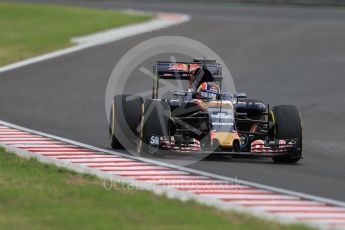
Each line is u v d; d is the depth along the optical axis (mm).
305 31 127438
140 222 29422
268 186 38125
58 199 33000
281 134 44844
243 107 47688
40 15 150250
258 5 186000
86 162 43469
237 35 122688
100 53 104000
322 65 96188
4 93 76438
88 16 148000
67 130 56969
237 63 97625
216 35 122688
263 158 47531
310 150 52688
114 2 199375
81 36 121000
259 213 32250
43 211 30906
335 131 61094
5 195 33312
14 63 96312
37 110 66750
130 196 33625
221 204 33656
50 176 37781
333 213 33000
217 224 29250
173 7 181375
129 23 135750
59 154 46156
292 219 31422
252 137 46812
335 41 116125
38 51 105938
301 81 85875
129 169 41469
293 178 40688
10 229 28281
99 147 49125
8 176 37531
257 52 106312
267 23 139375
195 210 31406
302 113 69250
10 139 51844
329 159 49188
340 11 166500
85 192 34188
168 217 30125
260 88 81812
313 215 32531
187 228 28516
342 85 83500
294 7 179375
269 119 47062
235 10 171125
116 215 30312
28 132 55219
